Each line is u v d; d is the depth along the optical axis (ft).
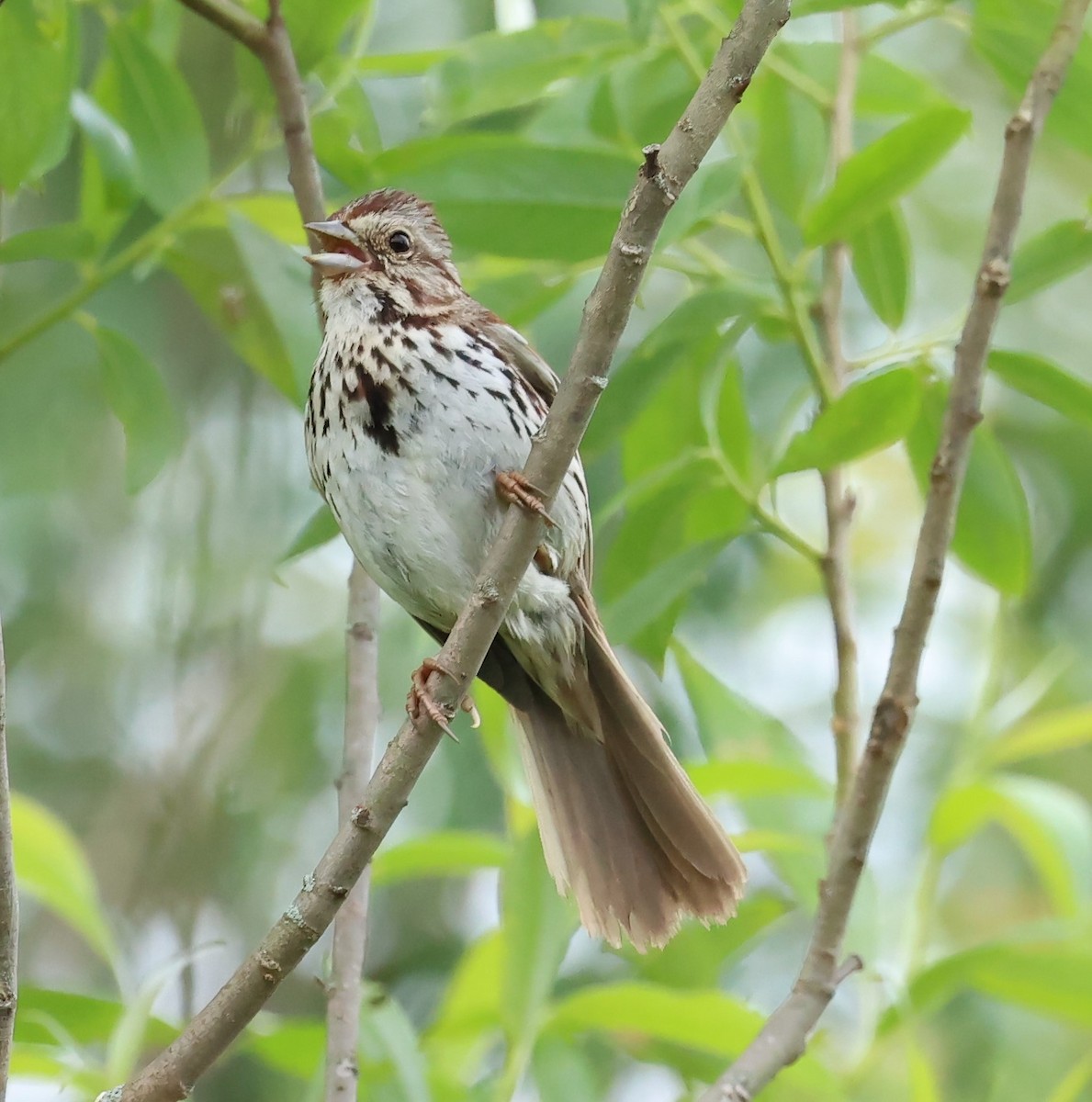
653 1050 34.88
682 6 33.50
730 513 33.71
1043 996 30.66
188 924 44.21
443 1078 30.50
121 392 34.32
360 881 27.25
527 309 34.58
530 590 30.53
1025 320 51.42
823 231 30.78
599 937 29.19
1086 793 46.47
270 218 35.32
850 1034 40.19
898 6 32.35
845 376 33.68
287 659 47.42
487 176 31.17
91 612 46.62
